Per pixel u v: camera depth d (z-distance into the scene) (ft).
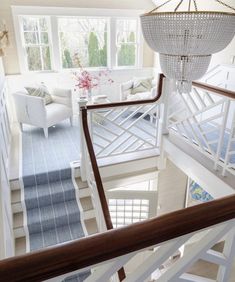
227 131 11.80
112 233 2.19
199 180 9.29
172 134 11.30
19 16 15.01
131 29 18.07
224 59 12.69
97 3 16.24
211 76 12.68
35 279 1.90
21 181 10.34
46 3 15.15
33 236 9.53
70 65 17.56
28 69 16.46
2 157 9.21
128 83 17.07
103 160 10.85
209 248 2.97
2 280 1.82
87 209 10.21
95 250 2.07
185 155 9.78
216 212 2.54
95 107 9.53
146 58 18.93
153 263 2.64
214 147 10.10
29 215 9.84
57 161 11.51
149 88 17.19
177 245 2.62
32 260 1.92
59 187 10.59
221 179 8.15
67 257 1.99
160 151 11.43
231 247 3.15
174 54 5.25
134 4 17.11
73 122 16.44
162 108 10.87
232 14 4.62
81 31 16.99
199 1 13.83
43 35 16.12
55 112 13.99
